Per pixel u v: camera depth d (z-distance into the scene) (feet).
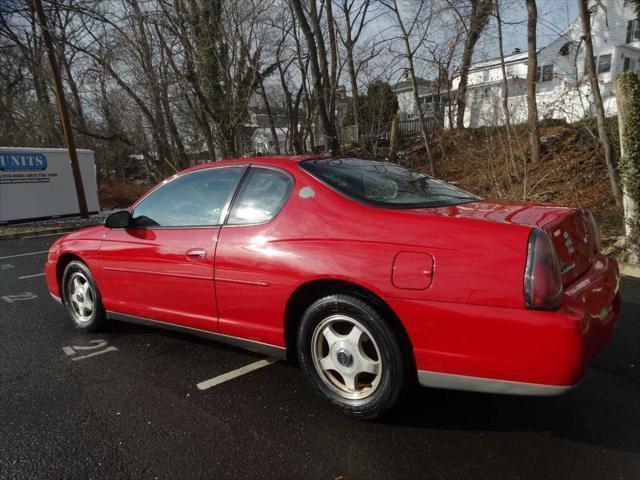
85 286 14.03
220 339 10.74
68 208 52.44
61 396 10.27
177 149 56.24
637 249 18.93
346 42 39.65
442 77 34.88
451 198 10.08
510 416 8.87
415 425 8.68
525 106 49.29
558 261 7.42
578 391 9.74
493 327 7.23
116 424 9.06
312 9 33.37
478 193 38.09
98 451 8.18
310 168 10.09
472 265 7.42
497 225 7.67
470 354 7.48
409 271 7.82
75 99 68.85
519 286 7.11
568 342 6.84
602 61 85.56
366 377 9.05
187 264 10.77
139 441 8.46
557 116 52.70
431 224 8.06
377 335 8.24
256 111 58.44
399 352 8.14
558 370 6.93
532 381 7.14
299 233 9.16
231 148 43.29
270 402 9.74
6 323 15.61
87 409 9.66
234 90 41.86
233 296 10.05
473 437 8.24
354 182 9.78
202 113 44.98
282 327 9.46
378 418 8.86
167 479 7.42
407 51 30.71
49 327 14.99
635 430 8.28
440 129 48.88
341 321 8.75
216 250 10.24
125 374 11.31
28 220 49.16
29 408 9.76
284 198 9.82
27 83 88.74
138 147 63.46
